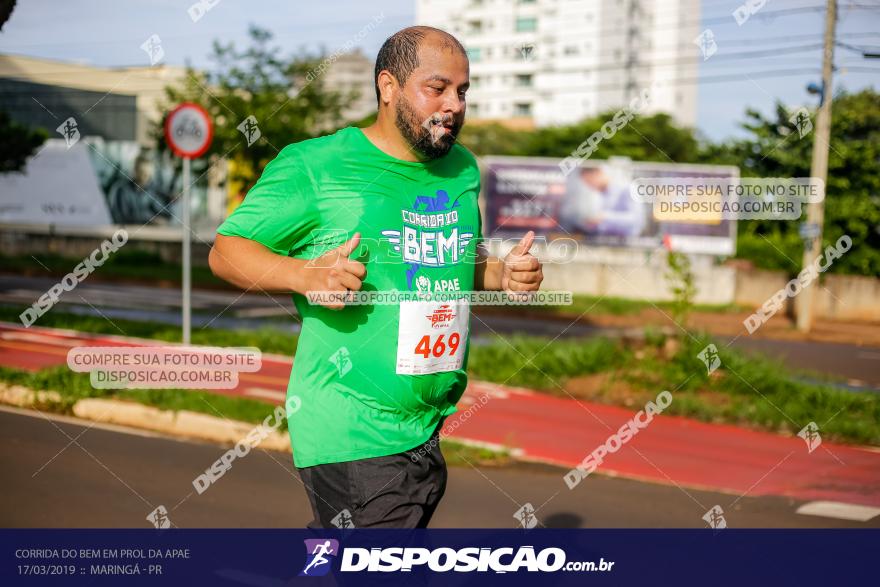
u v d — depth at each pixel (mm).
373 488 2467
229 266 2428
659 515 5273
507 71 66875
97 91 33406
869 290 24203
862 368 14633
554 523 4977
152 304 18797
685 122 66875
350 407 2500
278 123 22203
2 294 19016
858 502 5824
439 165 2604
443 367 2613
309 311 2510
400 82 2441
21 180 31828
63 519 4652
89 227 32281
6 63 33281
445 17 68562
